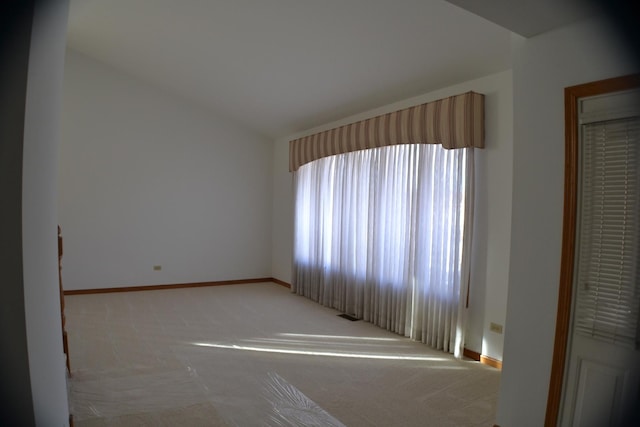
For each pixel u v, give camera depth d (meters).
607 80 1.66
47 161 1.26
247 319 4.79
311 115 5.55
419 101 4.17
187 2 3.79
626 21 1.60
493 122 3.46
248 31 3.97
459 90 3.75
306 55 4.08
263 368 3.31
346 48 3.73
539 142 1.92
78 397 2.72
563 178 1.82
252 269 7.09
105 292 6.02
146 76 6.02
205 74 5.34
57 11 1.19
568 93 1.79
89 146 5.89
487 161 3.51
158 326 4.43
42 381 1.17
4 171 0.99
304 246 6.08
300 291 6.14
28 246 1.07
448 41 3.18
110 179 6.03
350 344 3.96
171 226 6.45
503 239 3.38
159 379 3.05
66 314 4.80
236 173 6.91
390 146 4.44
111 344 3.80
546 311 1.89
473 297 3.62
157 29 4.48
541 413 1.90
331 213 5.46
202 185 6.66
